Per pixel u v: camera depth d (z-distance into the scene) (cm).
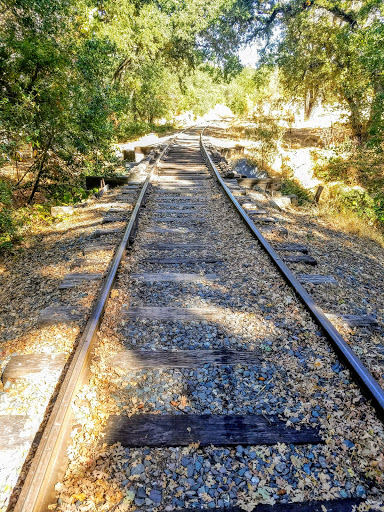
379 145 1228
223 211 723
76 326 336
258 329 342
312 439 230
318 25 1587
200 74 3331
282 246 539
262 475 209
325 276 454
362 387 264
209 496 198
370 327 351
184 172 1138
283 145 1928
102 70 1065
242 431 235
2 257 580
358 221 816
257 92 2855
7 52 776
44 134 880
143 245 546
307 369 291
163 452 222
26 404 253
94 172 1043
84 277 433
